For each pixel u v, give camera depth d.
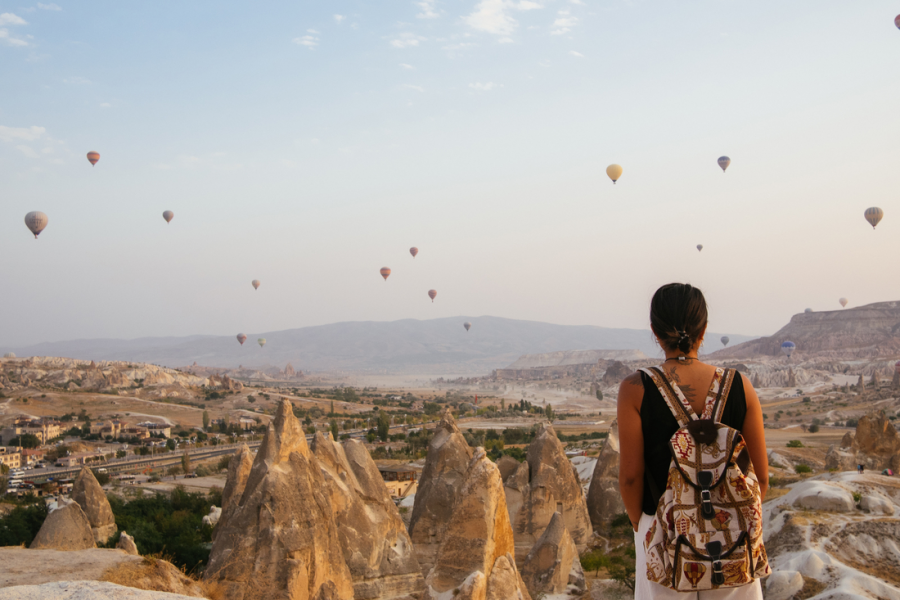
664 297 4.18
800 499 48.47
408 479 86.19
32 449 172.38
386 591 32.12
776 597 37.28
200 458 161.75
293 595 24.47
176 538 47.00
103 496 47.00
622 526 49.41
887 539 41.62
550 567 37.12
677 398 3.94
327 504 27.77
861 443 68.94
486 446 133.62
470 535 20.03
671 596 3.85
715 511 3.58
